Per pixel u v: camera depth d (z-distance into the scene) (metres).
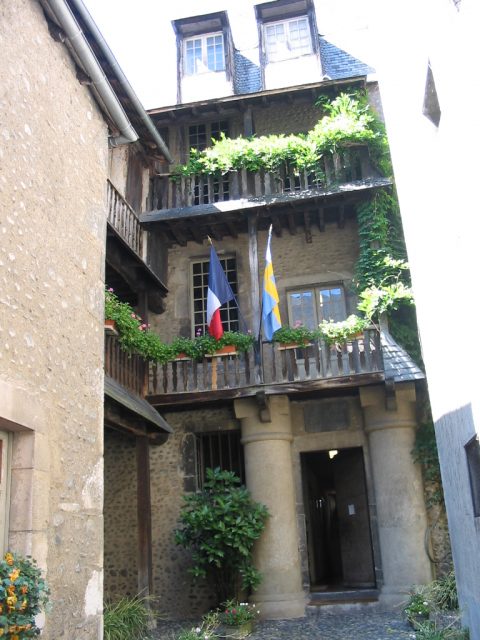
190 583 9.88
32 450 4.09
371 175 10.61
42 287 4.49
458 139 4.64
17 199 4.27
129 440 10.68
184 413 10.73
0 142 4.13
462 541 6.14
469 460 5.61
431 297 6.75
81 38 5.17
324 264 11.12
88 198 5.51
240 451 10.66
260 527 9.30
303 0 12.29
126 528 10.27
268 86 12.18
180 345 9.84
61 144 5.07
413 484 9.55
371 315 9.76
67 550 4.40
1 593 3.35
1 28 4.30
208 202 11.16
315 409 10.47
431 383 7.21
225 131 12.20
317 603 9.51
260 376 9.66
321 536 12.98
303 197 10.26
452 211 5.20
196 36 12.83
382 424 9.79
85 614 4.55
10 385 3.91
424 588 8.63
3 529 3.91
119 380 8.93
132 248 9.97
